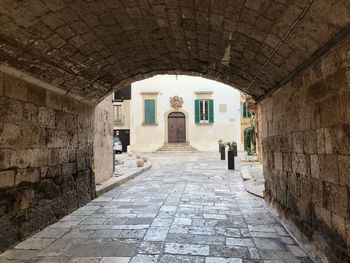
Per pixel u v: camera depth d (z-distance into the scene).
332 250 3.36
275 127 5.89
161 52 6.17
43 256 4.05
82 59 5.38
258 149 16.48
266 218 5.79
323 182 3.61
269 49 4.41
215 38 4.97
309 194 4.07
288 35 3.70
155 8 4.09
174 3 3.93
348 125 2.99
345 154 3.08
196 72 7.56
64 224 5.53
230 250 4.21
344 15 2.72
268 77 5.49
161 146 24.77
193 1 3.84
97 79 6.61
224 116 24.86
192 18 4.37
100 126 9.61
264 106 6.95
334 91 3.28
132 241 4.59
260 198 7.70
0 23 3.59
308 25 3.24
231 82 7.37
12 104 4.54
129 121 26.06
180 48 5.89
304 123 4.22
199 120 24.86
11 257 4.02
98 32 4.68
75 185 6.69
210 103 24.88
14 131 4.58
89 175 7.55
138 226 5.35
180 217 5.93
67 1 3.67
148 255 4.06
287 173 5.11
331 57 3.32
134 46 5.62
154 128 24.92
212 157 20.94
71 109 6.57
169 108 24.95
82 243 4.53
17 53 4.21
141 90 25.11
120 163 16.42
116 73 6.83
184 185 9.92
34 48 4.33
